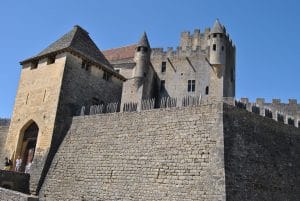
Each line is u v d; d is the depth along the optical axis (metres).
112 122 22.48
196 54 55.72
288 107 43.56
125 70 53.16
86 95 28.62
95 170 21.25
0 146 31.81
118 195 19.19
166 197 17.23
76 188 21.39
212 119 17.91
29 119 27.52
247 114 18.92
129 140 20.78
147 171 18.77
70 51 27.67
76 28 31.50
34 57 29.38
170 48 58.16
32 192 23.17
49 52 28.38
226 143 17.00
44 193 22.69
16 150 27.53
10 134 28.62
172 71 56.62
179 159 17.88
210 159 16.84
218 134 17.27
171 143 18.70
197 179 16.72
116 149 21.06
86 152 22.61
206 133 17.70
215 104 18.19
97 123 23.41
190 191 16.61
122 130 21.56
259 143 18.62
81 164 22.27
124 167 19.94
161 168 18.27
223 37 53.31
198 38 58.66
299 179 19.67
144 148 19.70
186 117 18.89
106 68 30.67
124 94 51.72
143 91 51.44
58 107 25.88
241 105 19.67
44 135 25.56
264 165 18.14
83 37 31.45
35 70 29.27
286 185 18.67
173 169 17.78
